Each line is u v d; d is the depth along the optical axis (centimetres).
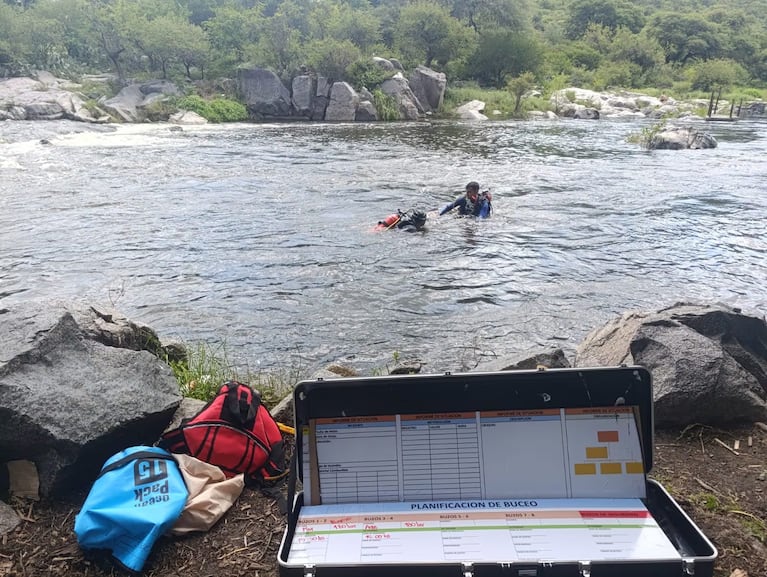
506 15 5497
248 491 335
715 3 12250
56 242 1024
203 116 3475
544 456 253
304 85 3766
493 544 228
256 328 694
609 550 224
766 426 383
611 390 255
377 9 5600
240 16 4388
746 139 2691
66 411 333
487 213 1190
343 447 255
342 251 973
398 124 3394
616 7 8300
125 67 4150
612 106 4384
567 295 793
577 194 1407
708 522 291
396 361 593
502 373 253
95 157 1948
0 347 354
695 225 1139
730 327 464
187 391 479
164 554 287
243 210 1243
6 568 279
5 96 3131
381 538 233
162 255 956
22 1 4616
